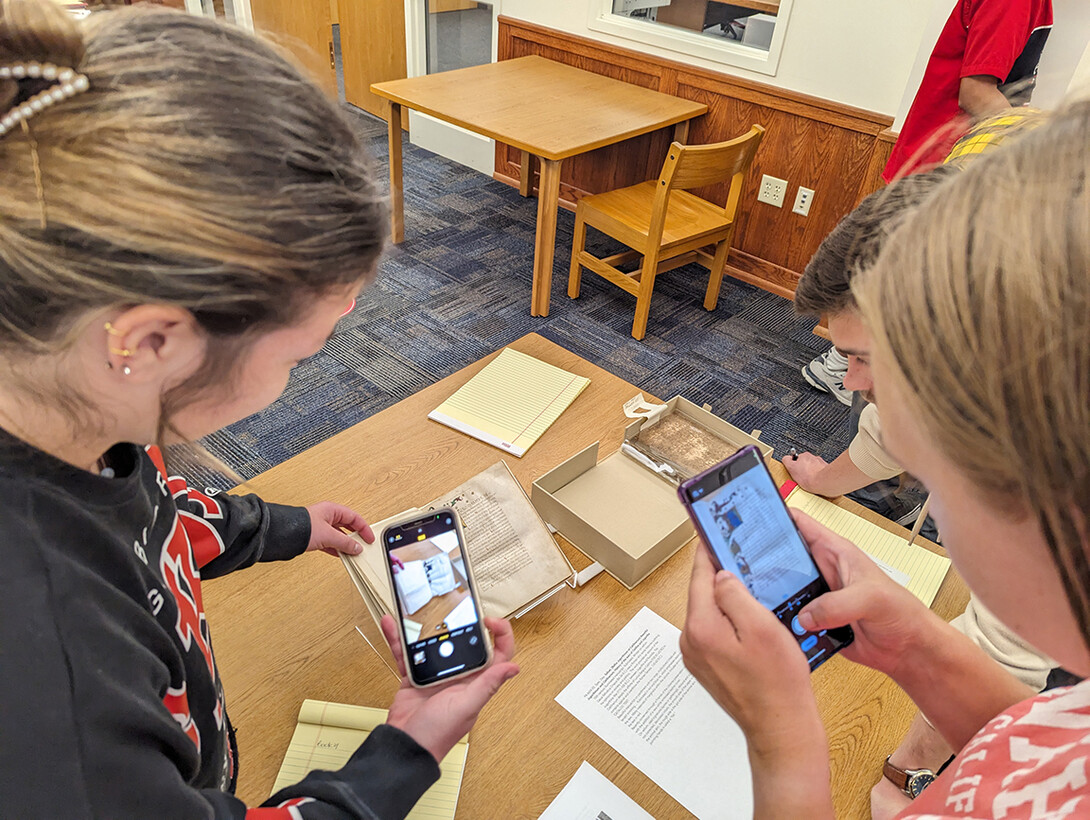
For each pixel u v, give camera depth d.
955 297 0.29
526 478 1.21
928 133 2.33
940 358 0.30
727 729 0.89
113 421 0.46
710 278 3.08
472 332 2.89
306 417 2.39
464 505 1.09
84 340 0.40
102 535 0.48
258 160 0.39
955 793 0.47
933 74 2.28
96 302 0.38
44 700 0.39
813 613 0.67
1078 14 2.25
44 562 0.42
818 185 3.05
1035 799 0.40
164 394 0.46
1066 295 0.25
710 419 1.29
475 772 0.83
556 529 1.14
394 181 3.35
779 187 3.16
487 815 0.80
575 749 0.86
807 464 1.32
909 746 0.83
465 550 0.82
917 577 1.12
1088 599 0.30
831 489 1.25
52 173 0.36
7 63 0.35
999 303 0.27
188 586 0.66
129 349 0.41
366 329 2.86
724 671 0.55
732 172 2.69
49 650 0.40
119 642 0.45
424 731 0.66
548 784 0.82
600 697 0.91
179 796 0.45
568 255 3.51
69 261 0.37
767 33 3.04
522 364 1.47
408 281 3.19
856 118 2.83
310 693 0.90
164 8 0.43
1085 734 0.40
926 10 2.56
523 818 0.79
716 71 3.16
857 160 2.90
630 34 3.37
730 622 0.56
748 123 3.16
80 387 0.43
